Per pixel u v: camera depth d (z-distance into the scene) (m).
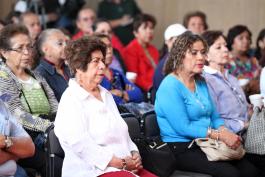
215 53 6.23
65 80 6.17
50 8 10.04
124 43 10.44
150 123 5.63
